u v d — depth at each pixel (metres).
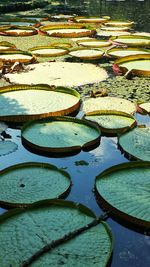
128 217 3.10
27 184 3.53
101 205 3.33
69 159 4.10
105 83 6.44
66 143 4.29
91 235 2.89
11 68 6.99
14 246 2.78
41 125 4.71
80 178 3.75
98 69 7.27
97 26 12.17
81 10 15.34
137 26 12.03
